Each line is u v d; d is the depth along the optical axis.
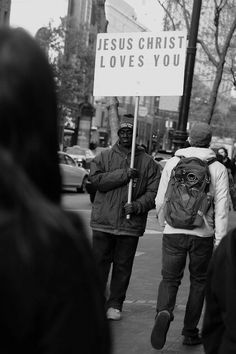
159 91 6.47
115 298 5.97
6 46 1.27
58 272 1.21
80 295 1.25
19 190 1.23
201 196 5.02
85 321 1.25
